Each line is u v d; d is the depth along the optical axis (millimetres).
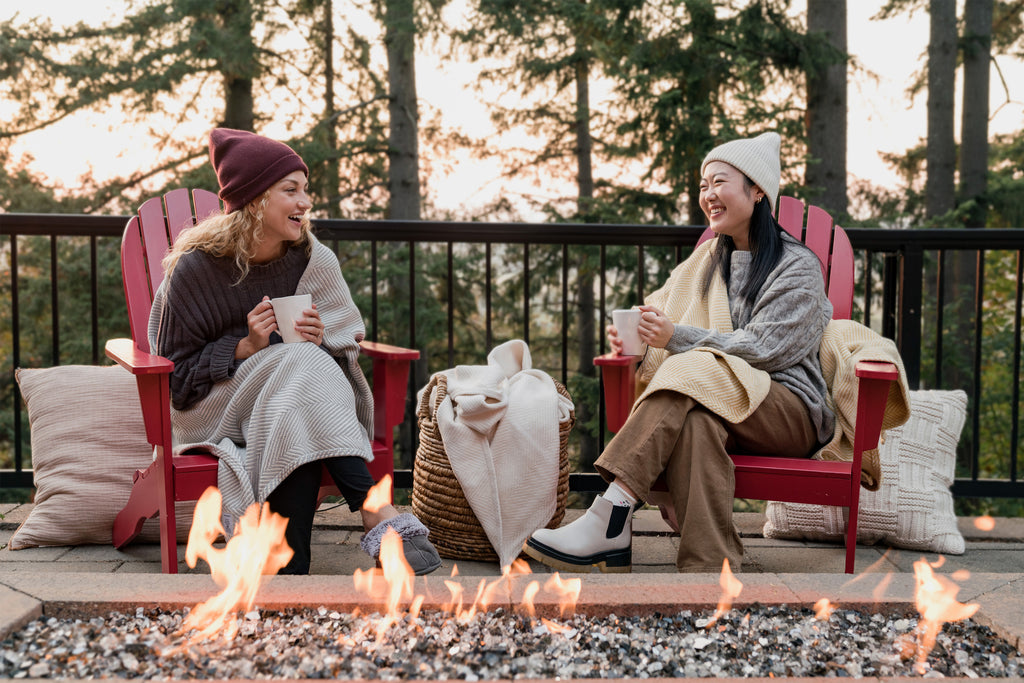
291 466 1894
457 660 1360
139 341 2295
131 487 2355
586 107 9883
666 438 2014
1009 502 7762
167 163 9859
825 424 2137
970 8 9547
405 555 1828
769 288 2193
